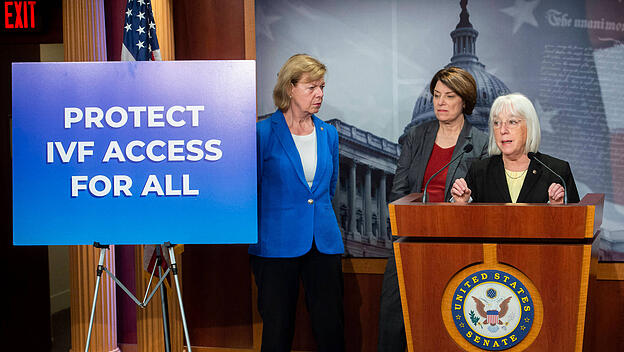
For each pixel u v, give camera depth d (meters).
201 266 3.98
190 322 4.01
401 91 3.65
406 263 2.29
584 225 2.09
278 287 3.06
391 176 3.69
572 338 2.14
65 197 2.51
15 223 2.52
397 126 3.67
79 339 3.71
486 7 3.54
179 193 2.52
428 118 3.62
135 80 2.52
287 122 3.20
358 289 3.77
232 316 3.96
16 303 4.49
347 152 3.73
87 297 3.70
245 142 2.53
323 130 3.24
